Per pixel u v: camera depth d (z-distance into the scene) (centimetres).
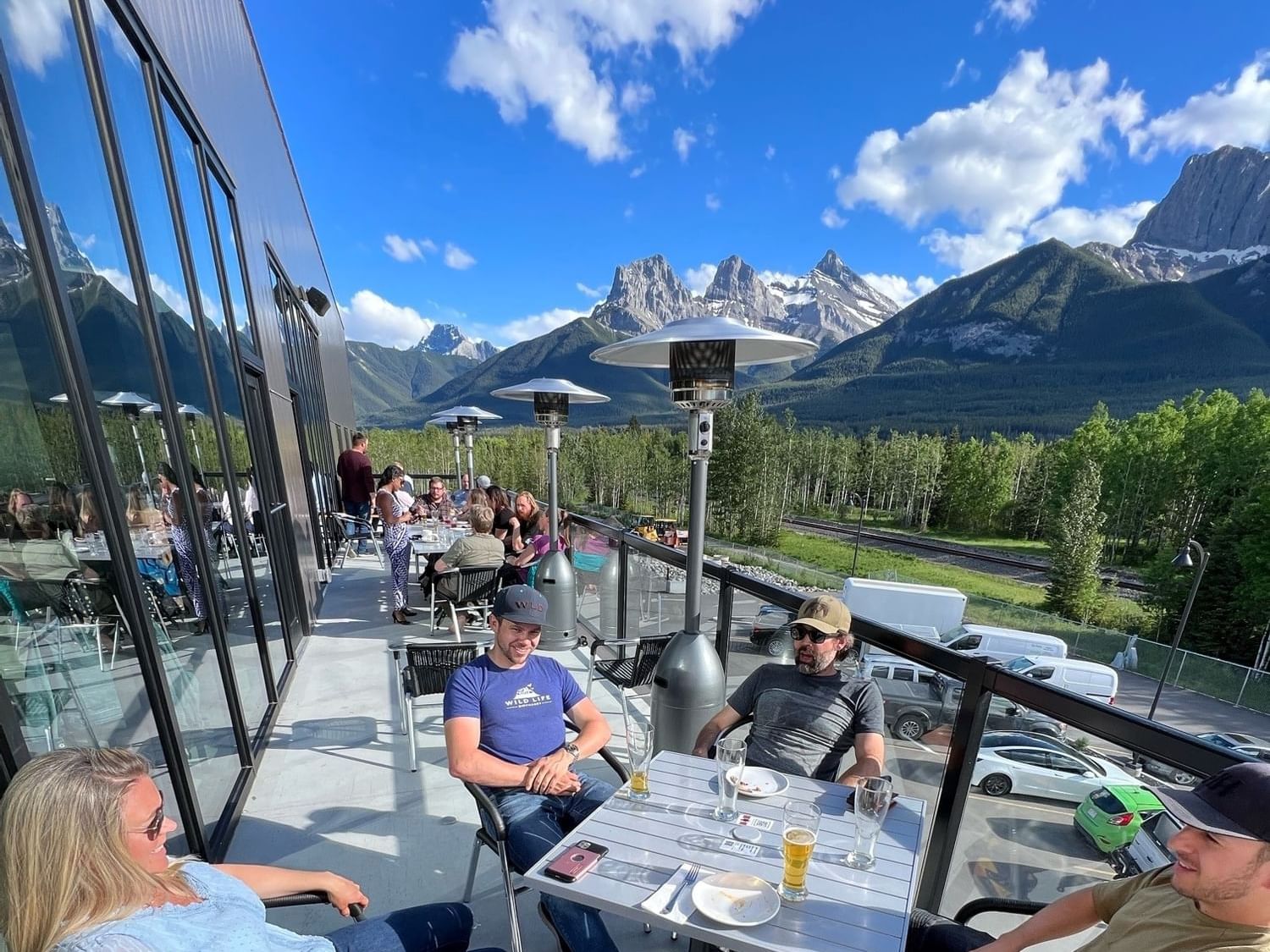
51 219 190
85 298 203
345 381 1903
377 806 285
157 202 287
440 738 350
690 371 257
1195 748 143
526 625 224
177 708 238
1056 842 181
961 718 202
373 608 624
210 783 263
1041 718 180
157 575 234
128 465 219
